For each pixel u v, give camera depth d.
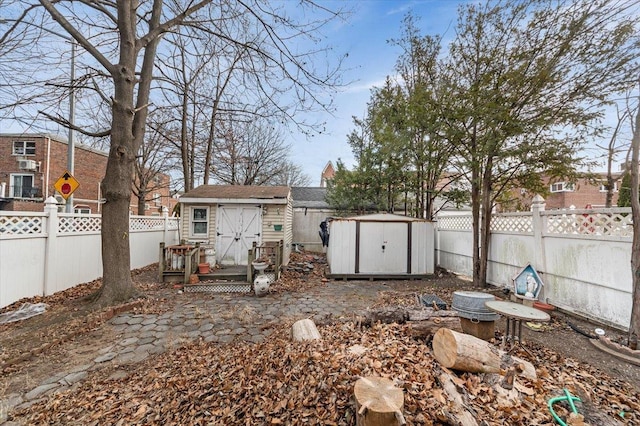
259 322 4.61
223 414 2.30
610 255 4.36
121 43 5.49
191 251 6.96
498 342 3.50
